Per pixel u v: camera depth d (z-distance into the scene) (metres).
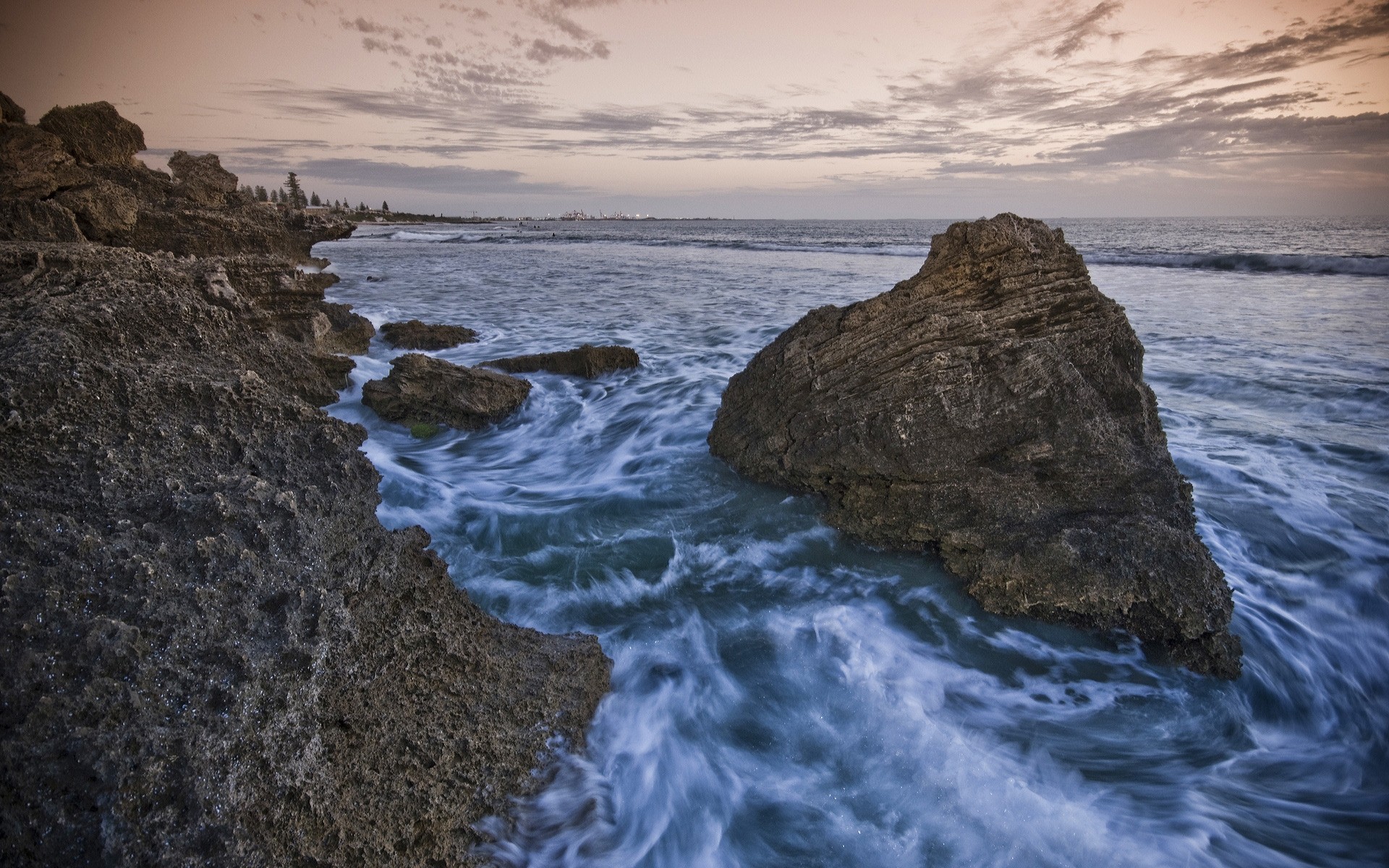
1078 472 6.14
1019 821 3.93
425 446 9.95
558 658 4.54
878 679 5.05
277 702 3.04
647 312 21.39
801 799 4.11
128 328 5.03
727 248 55.34
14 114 15.34
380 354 14.72
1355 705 5.00
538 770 3.86
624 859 3.73
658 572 6.43
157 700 2.77
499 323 19.56
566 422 10.92
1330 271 26.86
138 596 3.03
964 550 6.13
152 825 2.51
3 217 11.45
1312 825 3.98
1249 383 11.61
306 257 28.25
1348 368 12.31
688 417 10.71
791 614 5.84
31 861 2.35
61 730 2.54
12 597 2.83
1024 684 5.08
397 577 4.18
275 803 2.86
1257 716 4.86
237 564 3.38
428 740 3.59
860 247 51.00
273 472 4.31
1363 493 7.68
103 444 3.81
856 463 6.58
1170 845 3.79
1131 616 5.43
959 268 6.75
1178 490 6.07
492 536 7.10
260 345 6.14
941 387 6.29
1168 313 18.17
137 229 14.14
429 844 3.33
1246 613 5.82
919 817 3.97
